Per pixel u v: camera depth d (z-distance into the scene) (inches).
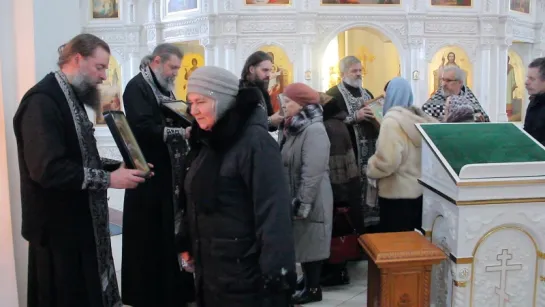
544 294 78.6
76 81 75.7
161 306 108.0
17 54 86.7
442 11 360.5
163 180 104.7
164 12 382.9
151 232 105.8
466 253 77.4
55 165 69.9
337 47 442.9
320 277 126.0
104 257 79.8
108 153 382.9
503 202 76.3
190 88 64.0
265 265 62.8
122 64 399.9
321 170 105.2
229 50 348.8
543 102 110.7
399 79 124.0
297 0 346.6
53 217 74.0
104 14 397.1
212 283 67.7
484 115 116.2
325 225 110.3
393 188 111.8
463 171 75.0
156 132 101.0
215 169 65.7
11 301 85.6
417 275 79.3
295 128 106.8
